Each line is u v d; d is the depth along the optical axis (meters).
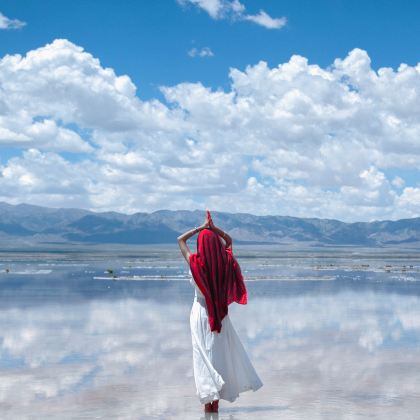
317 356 9.98
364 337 12.04
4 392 7.60
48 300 19.14
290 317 15.19
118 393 7.57
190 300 19.55
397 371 8.84
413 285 27.03
